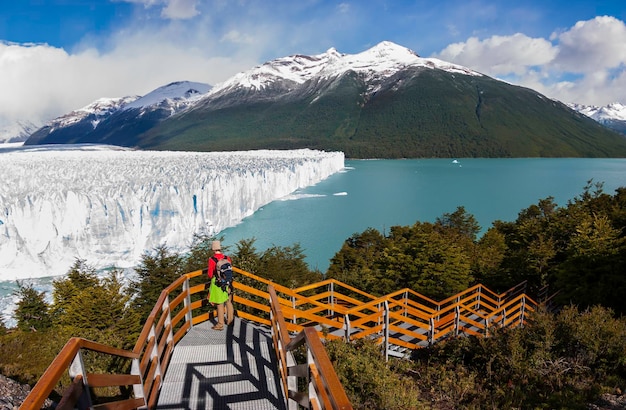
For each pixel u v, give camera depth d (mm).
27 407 2131
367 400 7242
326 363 2697
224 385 5738
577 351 9289
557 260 28422
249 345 7191
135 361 4488
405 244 28859
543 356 9102
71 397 2797
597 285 20562
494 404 7551
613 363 8492
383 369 8062
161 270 21984
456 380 8922
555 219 36562
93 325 17250
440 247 25375
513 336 9953
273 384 5781
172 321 7062
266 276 20281
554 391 7680
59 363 2613
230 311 8172
